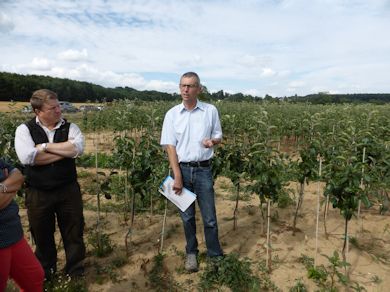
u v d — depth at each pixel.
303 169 4.82
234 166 5.05
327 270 4.10
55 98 3.29
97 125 15.05
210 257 4.01
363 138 5.25
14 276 2.66
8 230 2.44
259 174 4.19
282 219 5.70
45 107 3.22
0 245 2.38
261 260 4.36
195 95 3.75
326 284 3.82
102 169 8.95
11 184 2.42
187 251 4.07
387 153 5.32
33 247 4.64
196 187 3.94
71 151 3.34
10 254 2.48
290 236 5.06
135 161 4.48
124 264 4.21
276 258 4.39
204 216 3.97
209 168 3.97
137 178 4.38
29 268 2.65
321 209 6.14
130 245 4.72
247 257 4.20
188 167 3.89
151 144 4.56
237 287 3.68
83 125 15.87
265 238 5.00
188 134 3.83
